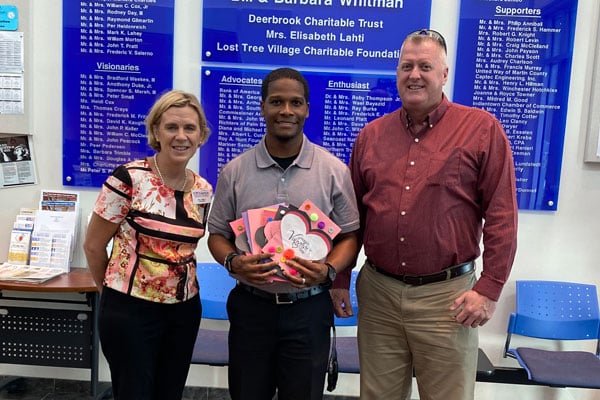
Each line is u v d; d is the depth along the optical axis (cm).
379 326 168
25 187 246
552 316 232
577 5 224
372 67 232
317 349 150
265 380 152
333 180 152
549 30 225
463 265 158
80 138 241
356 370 201
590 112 229
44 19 236
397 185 157
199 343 214
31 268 233
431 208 153
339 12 229
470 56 229
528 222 239
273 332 148
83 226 247
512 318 232
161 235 145
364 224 174
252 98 236
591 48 228
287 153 149
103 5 232
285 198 149
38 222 241
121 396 150
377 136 167
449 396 159
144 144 241
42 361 237
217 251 154
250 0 230
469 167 153
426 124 157
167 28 234
